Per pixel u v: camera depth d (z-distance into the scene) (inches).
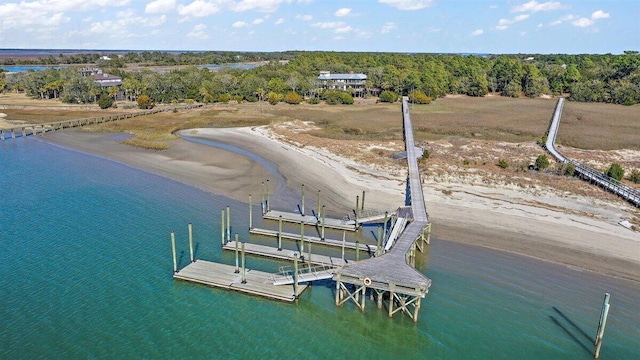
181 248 1528.1
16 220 1712.6
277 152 2738.7
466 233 1605.6
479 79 5895.7
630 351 1053.8
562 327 1137.4
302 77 5551.2
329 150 2728.8
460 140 3065.9
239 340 1098.1
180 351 1050.7
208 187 2113.7
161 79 5078.7
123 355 1029.8
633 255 1434.5
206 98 4913.9
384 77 5610.2
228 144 2984.7
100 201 1924.2
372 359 1053.2
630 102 4901.6
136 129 3437.5
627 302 1218.0
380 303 1217.4
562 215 1731.1
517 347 1079.6
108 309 1189.1
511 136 3289.9
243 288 1277.1
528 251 1477.6
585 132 3385.8
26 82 5290.4
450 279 1336.1
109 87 5226.4
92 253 1473.9
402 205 1881.2
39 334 1085.1
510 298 1249.4
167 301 1234.6
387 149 2795.3
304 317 1192.2
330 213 1812.3
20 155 2674.7
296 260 1249.4
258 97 5118.1
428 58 7362.2
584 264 1393.9
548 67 6653.5
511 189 2004.2
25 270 1359.5
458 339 1110.4
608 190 1982.0
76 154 2709.2
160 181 2194.9
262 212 1820.9
